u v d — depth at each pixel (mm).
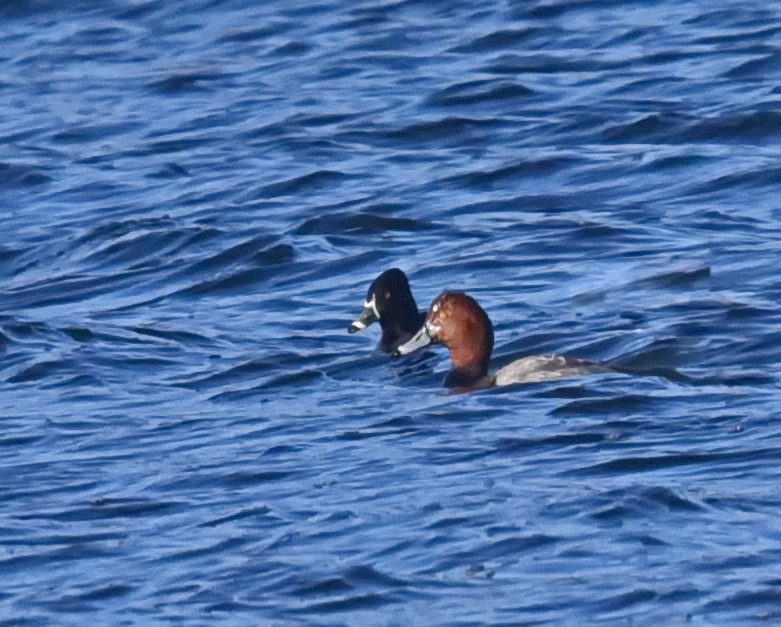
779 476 39781
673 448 42156
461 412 46719
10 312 63531
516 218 69188
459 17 97938
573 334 54719
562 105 82688
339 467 42750
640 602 33875
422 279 62969
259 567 36625
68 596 35969
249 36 99188
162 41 100375
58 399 51156
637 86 84062
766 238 63969
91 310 62625
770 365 49875
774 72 84000
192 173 78750
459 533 37594
